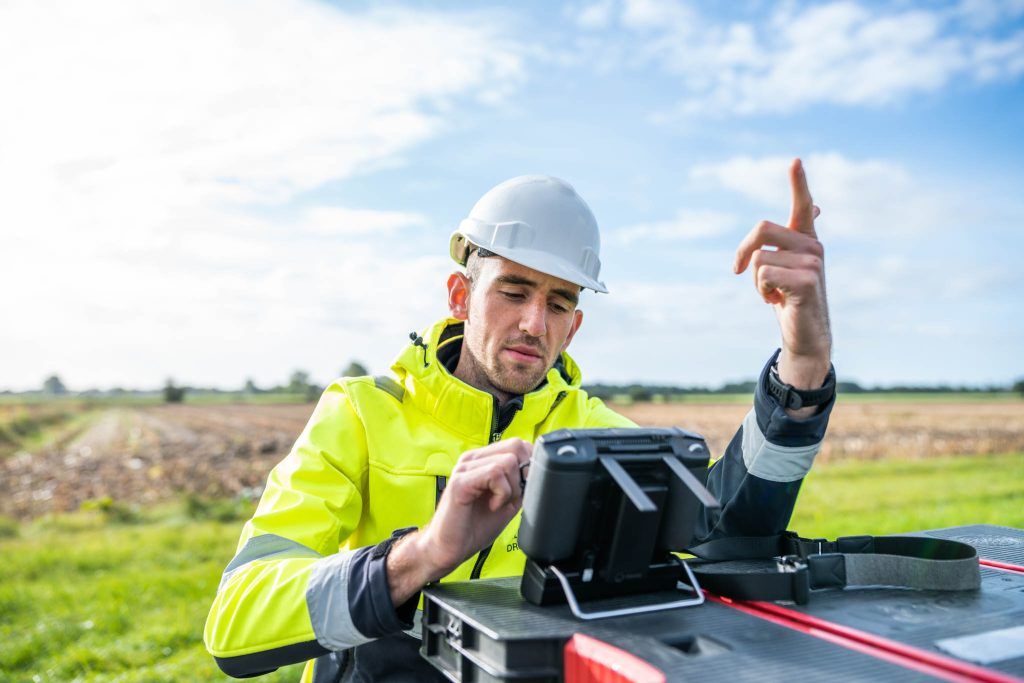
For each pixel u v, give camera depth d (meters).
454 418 1.83
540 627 1.04
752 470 1.45
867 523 8.60
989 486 10.12
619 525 1.14
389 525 1.76
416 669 1.57
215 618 1.42
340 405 1.82
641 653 0.94
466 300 1.91
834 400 1.43
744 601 1.20
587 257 1.82
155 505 10.11
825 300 1.36
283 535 1.55
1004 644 0.96
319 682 1.70
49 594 6.72
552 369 2.04
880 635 1.00
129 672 4.90
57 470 11.19
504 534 1.81
